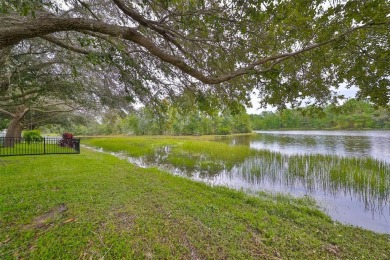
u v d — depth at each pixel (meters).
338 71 2.74
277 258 2.13
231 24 2.38
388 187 5.02
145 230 2.52
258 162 8.52
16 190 3.72
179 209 3.23
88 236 2.32
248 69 2.45
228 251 2.21
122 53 2.53
